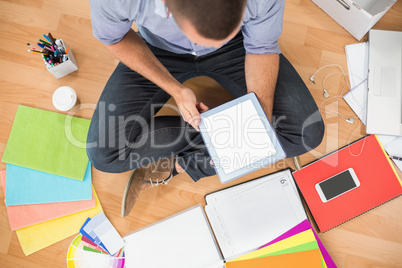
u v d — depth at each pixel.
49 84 1.41
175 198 1.38
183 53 1.21
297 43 1.42
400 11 1.40
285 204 1.34
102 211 1.37
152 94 1.21
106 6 0.91
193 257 1.33
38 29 1.43
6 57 1.42
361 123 1.38
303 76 1.41
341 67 1.41
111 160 1.20
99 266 1.33
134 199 1.35
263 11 0.95
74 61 1.39
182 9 0.63
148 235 1.35
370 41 1.37
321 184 1.34
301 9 1.42
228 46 1.23
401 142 1.34
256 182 1.36
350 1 1.22
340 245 1.34
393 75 1.34
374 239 1.34
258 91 1.12
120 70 1.21
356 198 1.33
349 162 1.35
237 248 1.33
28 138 1.38
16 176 1.37
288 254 1.31
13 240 1.35
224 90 1.42
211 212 1.35
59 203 1.36
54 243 1.35
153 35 1.14
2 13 1.42
